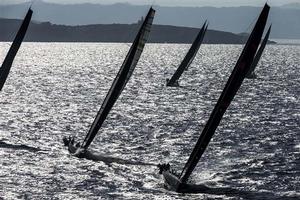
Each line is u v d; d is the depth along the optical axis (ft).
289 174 377.71
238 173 379.76
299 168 394.93
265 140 508.12
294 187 344.08
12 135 512.22
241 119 641.81
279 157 434.30
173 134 539.29
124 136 524.11
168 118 648.79
